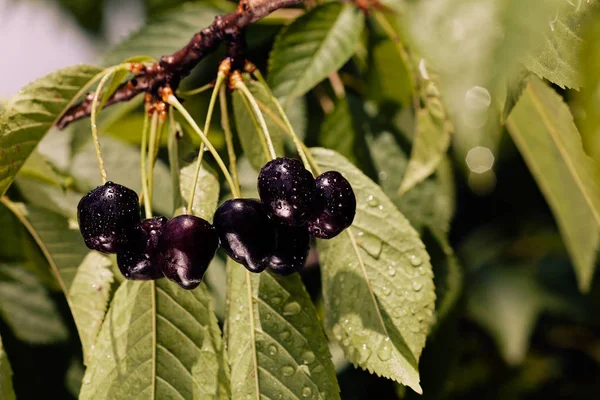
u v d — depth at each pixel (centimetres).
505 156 95
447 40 46
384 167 72
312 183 58
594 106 52
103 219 57
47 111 63
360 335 62
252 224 58
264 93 64
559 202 71
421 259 62
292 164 57
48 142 74
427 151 66
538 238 99
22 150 63
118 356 61
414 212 71
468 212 101
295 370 61
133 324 62
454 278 71
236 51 63
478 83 46
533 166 70
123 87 64
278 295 62
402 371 60
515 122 69
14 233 72
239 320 62
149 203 62
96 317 66
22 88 63
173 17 74
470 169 77
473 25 46
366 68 73
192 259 57
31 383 74
